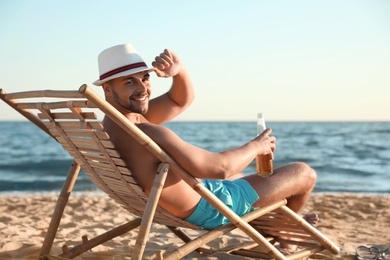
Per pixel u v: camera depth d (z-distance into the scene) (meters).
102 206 7.35
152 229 4.77
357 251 3.74
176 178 2.59
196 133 55.91
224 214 2.64
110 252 3.51
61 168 20.17
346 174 17.83
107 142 2.39
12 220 5.56
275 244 3.76
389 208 7.30
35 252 3.48
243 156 2.58
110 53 2.56
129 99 2.54
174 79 3.03
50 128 2.74
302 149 30.95
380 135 50.59
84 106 2.28
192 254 3.45
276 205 2.94
